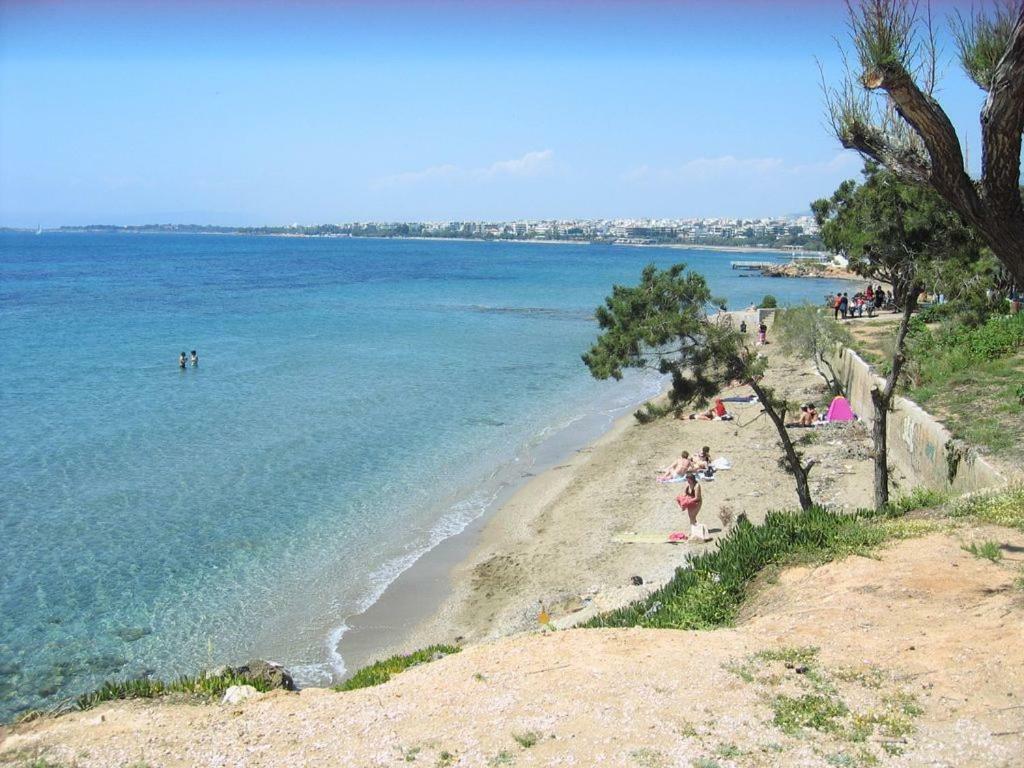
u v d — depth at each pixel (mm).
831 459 25562
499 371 48531
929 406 21281
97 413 35562
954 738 6422
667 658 8328
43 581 18516
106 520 22531
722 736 6656
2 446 29844
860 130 8609
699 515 22359
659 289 17531
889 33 7559
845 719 6883
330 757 6566
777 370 42969
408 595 18359
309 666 15219
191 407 37125
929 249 16938
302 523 22828
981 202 7707
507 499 25250
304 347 56625
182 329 64812
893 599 9578
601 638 9125
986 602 9086
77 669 14820
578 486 26125
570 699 7445
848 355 32781
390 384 43688
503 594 18250
